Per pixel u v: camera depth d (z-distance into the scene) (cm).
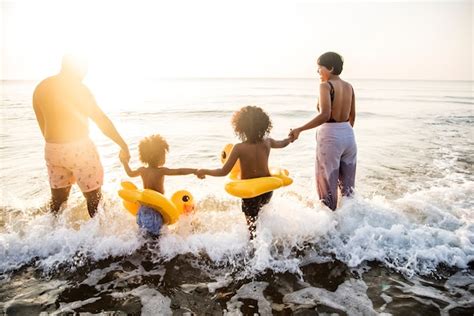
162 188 343
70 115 308
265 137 341
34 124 1028
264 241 312
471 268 286
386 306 240
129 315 231
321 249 312
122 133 905
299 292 256
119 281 271
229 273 281
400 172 566
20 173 539
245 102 2106
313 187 486
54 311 235
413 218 365
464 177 539
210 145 761
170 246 317
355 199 369
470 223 346
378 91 4412
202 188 484
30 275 277
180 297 251
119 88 4294
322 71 349
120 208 375
